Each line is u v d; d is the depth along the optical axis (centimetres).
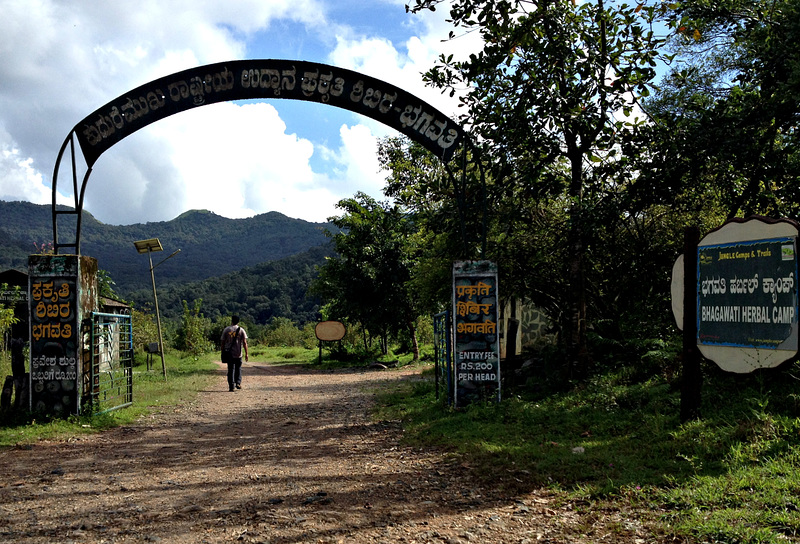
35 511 493
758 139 957
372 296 2873
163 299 14162
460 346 991
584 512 449
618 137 1016
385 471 628
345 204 2886
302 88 1080
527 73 1005
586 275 1252
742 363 597
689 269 656
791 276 547
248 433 917
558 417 812
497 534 420
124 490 564
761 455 512
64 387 969
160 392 1468
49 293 973
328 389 1636
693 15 1037
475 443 718
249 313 12281
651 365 964
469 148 1057
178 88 1076
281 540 414
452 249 1287
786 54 904
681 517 412
